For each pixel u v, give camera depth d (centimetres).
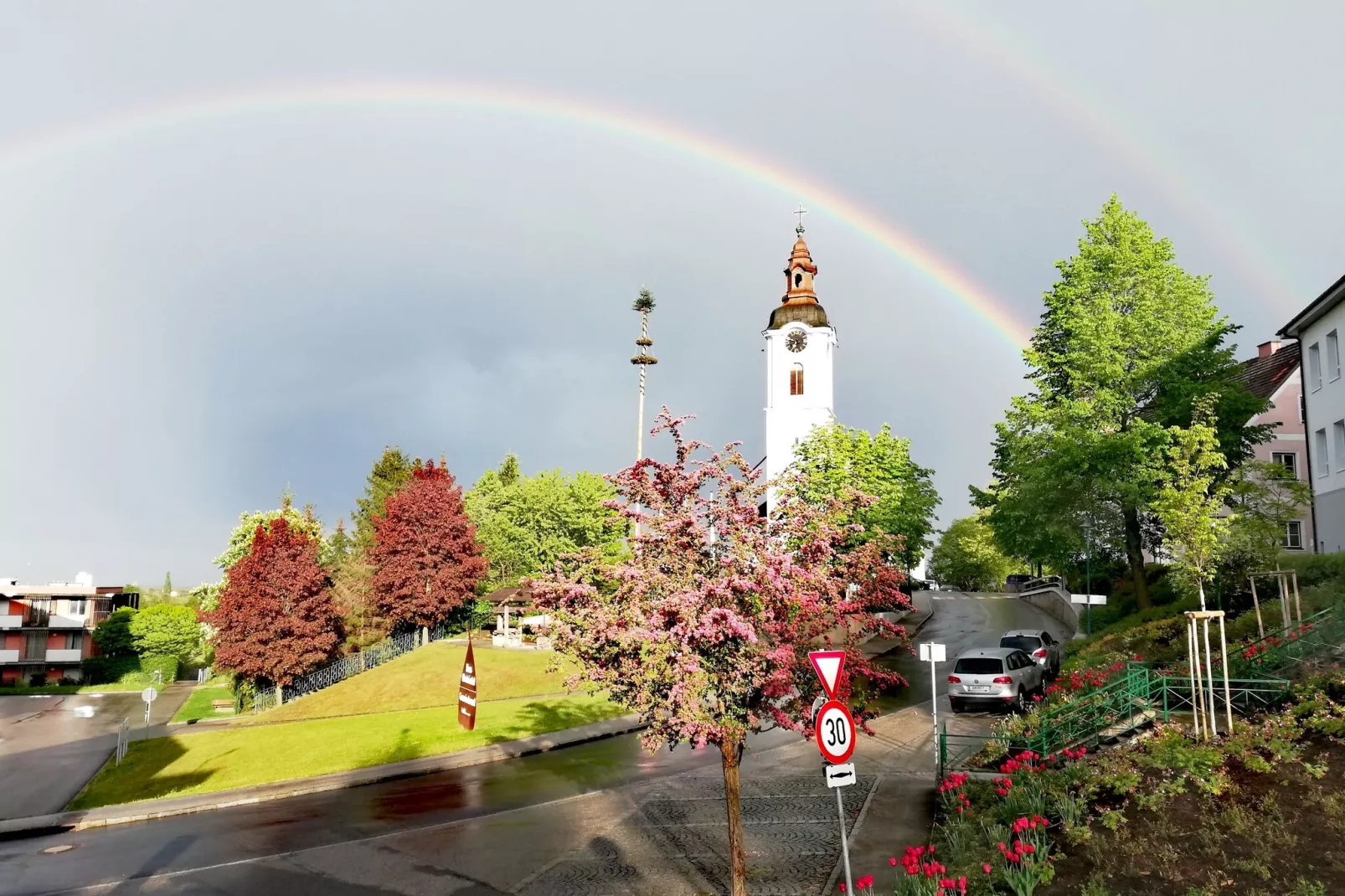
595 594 1216
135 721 4659
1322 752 1313
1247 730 1425
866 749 2288
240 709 4772
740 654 1165
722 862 1493
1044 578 7219
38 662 8250
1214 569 1703
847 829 1603
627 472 1299
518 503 7581
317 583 4678
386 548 5472
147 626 8106
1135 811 1275
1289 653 1755
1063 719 1734
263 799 2330
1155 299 3344
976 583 9788
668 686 1174
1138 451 3053
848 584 1284
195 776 2706
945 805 1580
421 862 1612
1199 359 3253
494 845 1698
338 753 2880
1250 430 3334
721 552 1245
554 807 1989
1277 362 5006
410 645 5459
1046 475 3216
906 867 1199
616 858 1558
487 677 4225
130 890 1542
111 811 2230
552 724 3225
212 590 8412
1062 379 3478
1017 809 1360
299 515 7981
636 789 2117
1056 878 1127
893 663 3975
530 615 5491
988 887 1130
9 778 2967
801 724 1220
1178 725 1628
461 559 5519
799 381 7956
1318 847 1075
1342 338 3123
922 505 5788
